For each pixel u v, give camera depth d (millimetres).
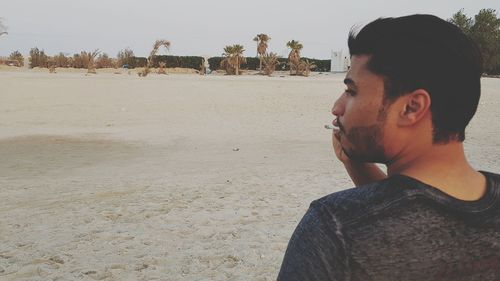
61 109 21203
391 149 859
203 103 23266
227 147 12930
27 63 71500
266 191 7266
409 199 789
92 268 4215
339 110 914
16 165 10609
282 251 4594
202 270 4156
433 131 837
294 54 61250
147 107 22031
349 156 925
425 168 854
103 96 25375
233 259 4402
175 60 72938
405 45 815
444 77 809
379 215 782
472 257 801
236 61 62000
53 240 5000
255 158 11062
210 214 5949
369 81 845
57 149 12836
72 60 64375
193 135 15305
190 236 5086
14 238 5086
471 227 796
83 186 8023
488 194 836
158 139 14508
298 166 9820
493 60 57188
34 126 17250
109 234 5176
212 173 9102
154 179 8578
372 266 770
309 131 16078
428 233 780
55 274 4098
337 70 76438
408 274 777
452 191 831
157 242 4902
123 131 16219
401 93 822
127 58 70188
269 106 22500
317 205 838
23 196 7289
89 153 12195
